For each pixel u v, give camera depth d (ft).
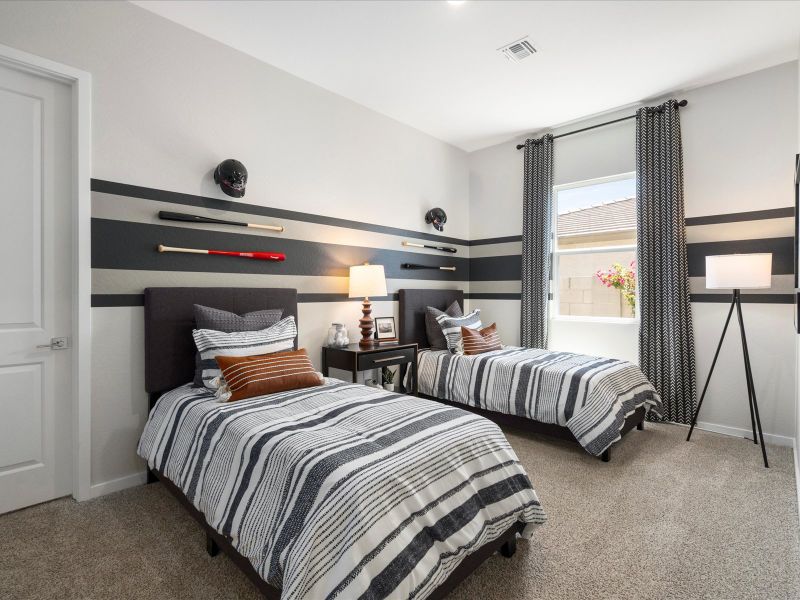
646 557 5.77
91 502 7.36
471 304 16.65
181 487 6.13
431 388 12.25
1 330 6.86
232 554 5.20
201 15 8.39
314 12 8.32
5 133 6.88
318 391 7.44
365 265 11.69
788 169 10.25
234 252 9.37
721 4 8.11
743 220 10.85
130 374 7.98
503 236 15.74
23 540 6.20
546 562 5.66
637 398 10.09
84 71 7.39
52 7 7.07
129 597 5.05
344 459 4.55
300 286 10.84
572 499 7.40
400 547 4.04
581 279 14.17
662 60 10.12
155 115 8.30
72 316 7.47
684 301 11.50
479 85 11.32
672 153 11.63
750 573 5.45
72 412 7.54
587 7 8.20
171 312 8.22
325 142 11.44
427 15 8.43
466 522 4.76
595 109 12.84
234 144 9.52
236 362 7.37
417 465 4.72
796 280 8.93
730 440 10.42
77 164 7.32
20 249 7.03
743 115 10.84
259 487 4.90
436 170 15.14
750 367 10.09
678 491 7.70
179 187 8.63
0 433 6.88
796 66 10.11
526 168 14.79
